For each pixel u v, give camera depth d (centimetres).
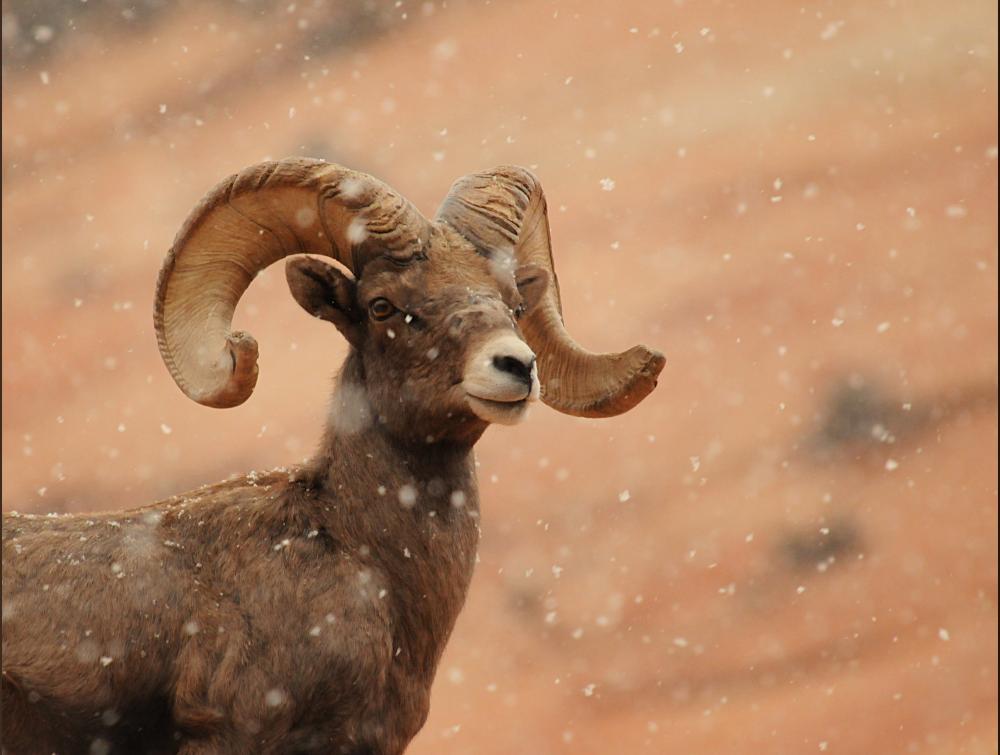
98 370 13625
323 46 17900
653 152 15562
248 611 2558
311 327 12875
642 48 17225
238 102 17475
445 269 2677
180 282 2764
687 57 17050
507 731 8631
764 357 12438
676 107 16212
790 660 9294
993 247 13262
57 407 13262
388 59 17675
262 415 11981
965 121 15238
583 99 16625
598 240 14375
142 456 12144
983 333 12544
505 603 9994
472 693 9069
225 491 2761
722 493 10988
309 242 2806
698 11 17775
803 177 14825
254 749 2512
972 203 14138
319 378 12212
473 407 2575
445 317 2620
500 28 17975
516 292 2759
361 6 18638
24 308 14925
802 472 11225
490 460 11400
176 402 12781
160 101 17600
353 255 2723
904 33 16725
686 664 9275
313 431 11638
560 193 15138
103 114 17788
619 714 8788
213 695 2511
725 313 13025
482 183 2823
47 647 2552
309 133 16638
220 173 16300
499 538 10662
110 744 2617
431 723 8775
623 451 11438
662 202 14762
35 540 2656
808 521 10750
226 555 2623
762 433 11606
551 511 10831
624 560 10362
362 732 2580
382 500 2686
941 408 11819
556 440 11525
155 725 2602
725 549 10406
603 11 18012
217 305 2788
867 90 16038
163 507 2756
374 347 2717
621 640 9556
